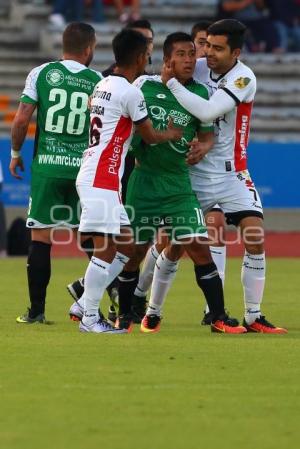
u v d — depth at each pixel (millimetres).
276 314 35625
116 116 28672
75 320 32438
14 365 24703
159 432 19156
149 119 28719
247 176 31000
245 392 22234
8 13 82625
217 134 30500
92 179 28859
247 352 26781
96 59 77750
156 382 23062
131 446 18266
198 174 30750
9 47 79812
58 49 78750
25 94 31391
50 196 31297
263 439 18797
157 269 30438
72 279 45500
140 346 27438
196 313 35781
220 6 79500
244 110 30516
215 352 26719
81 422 19766
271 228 66875
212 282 30156
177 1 83938
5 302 37531
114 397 21641
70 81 31391
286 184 66438
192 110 29359
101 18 80438
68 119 31250
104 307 37188
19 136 31500
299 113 78688
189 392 22156
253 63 80000
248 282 30719
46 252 31609
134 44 28859
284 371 24391
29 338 28438
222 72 30391
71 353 26250
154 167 29688
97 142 28938
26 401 21250
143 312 33688
